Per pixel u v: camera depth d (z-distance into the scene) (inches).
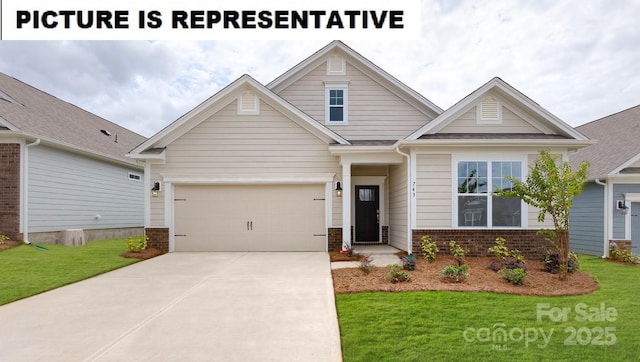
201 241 520.1
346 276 343.9
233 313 247.3
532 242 438.6
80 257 447.8
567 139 433.7
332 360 179.3
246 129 518.9
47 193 563.8
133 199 813.2
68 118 737.6
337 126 579.2
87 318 238.1
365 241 586.6
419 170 447.5
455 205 442.3
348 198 495.8
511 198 442.9
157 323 228.8
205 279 344.2
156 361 177.6
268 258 459.8
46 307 260.5
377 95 583.2
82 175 645.9
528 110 462.9
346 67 585.3
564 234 335.3
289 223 520.4
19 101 636.7
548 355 182.7
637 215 541.6
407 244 465.4
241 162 518.3
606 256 533.3
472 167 446.9
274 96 511.2
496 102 469.1
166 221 515.2
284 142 518.6
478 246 438.6
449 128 466.9
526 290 297.3
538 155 445.1
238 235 520.4
